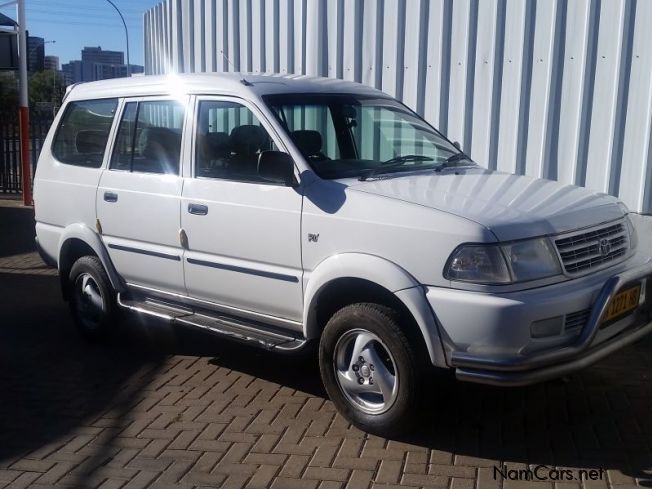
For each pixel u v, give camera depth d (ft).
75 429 16.06
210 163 17.71
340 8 28.07
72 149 21.90
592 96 22.86
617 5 22.02
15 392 18.21
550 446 14.60
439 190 15.15
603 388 17.30
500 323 12.84
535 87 23.90
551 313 13.09
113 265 20.36
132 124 19.92
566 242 13.98
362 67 27.81
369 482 13.37
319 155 16.66
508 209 14.03
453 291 13.35
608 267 14.78
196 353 20.70
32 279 29.45
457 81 25.55
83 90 22.03
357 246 14.58
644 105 21.93
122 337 22.20
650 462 13.85
